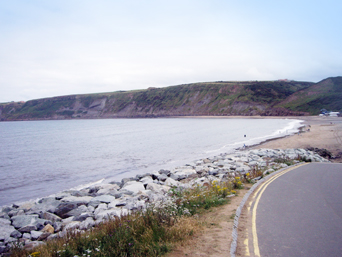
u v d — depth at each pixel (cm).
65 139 5516
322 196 842
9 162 2848
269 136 4453
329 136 3716
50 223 945
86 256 465
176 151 3275
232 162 2072
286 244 498
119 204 1101
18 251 592
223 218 660
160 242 513
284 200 806
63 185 1850
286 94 14488
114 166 2480
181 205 777
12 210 1158
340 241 505
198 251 474
